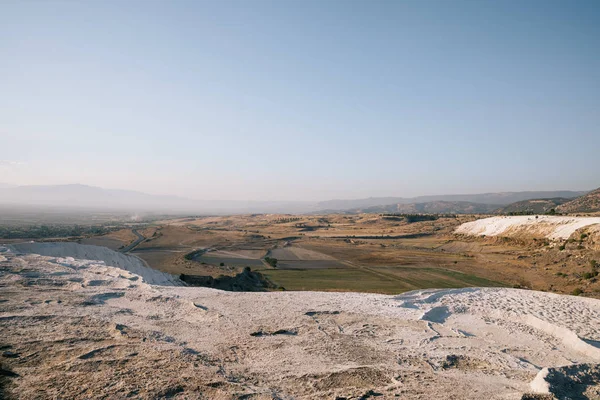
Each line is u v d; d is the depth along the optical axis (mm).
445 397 8664
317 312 16625
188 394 7930
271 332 13508
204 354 10938
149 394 7773
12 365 9000
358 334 14023
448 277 66938
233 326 14055
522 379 10430
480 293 22109
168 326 13586
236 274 57781
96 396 7570
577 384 9297
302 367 10445
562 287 56094
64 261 24969
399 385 9312
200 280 49469
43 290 17156
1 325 11828
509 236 103625
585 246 74125
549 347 14055
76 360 9516
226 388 8312
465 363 11680
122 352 10266
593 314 18219
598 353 13195
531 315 17484
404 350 12539
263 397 7945
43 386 7930
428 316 17234
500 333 15516
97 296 16844
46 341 10781
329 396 8445
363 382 9445
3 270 20281
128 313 14773
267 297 19203
